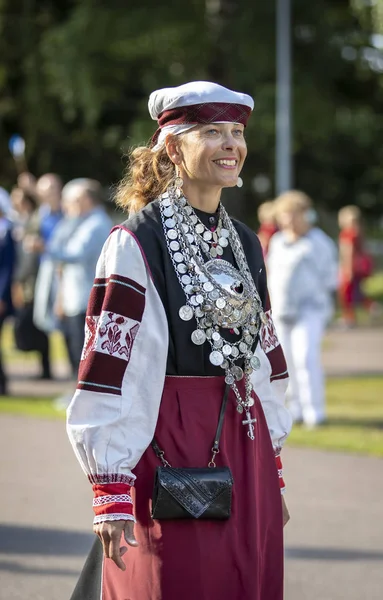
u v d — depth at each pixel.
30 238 13.02
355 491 8.26
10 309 13.16
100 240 11.07
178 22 27.47
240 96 3.94
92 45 27.58
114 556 3.70
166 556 3.72
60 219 12.93
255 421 3.94
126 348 3.76
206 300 3.88
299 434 10.51
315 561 6.55
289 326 11.09
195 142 3.91
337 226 34.38
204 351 3.87
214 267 3.96
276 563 3.98
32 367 16.16
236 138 3.95
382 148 32.03
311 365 11.00
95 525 3.72
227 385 3.89
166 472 3.72
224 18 28.16
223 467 3.79
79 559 6.57
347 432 10.64
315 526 7.29
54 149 32.06
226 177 3.92
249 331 3.97
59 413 11.70
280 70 25.59
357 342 20.05
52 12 30.98
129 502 3.71
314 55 29.31
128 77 29.38
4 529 7.19
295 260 10.94
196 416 3.84
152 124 28.23
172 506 3.69
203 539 3.73
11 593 5.95
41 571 6.33
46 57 28.34
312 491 8.24
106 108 30.92
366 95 32.53
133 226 3.88
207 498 3.71
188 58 27.67
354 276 23.58
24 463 9.20
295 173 33.00
